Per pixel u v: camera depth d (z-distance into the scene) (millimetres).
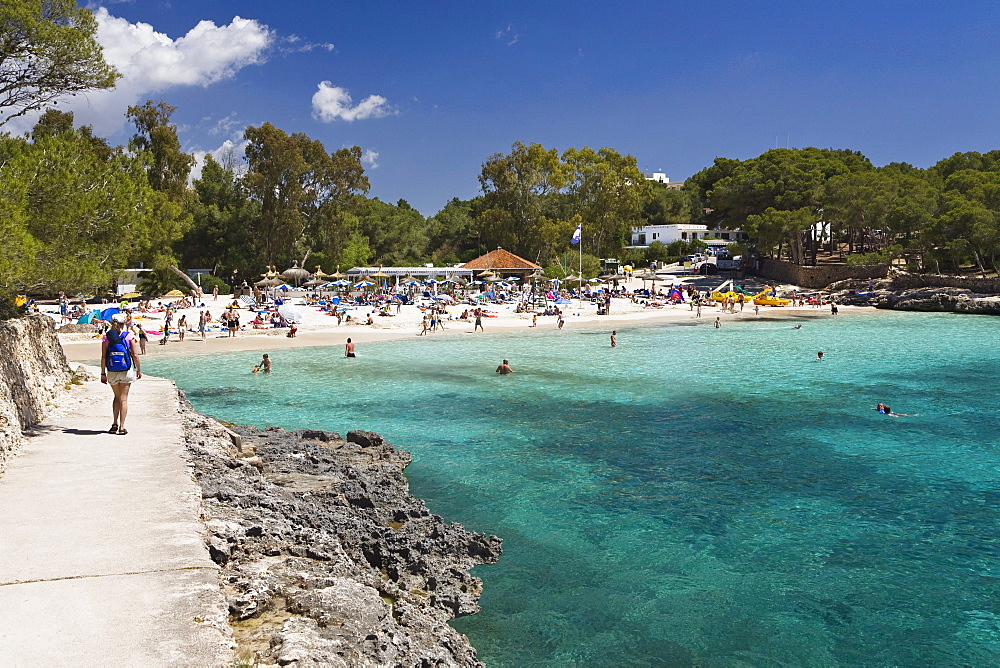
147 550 7707
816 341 47125
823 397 27266
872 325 57812
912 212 76750
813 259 93125
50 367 17469
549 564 12234
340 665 6137
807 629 10062
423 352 42438
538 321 61469
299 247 96375
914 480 16922
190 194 78625
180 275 73562
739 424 22828
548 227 98625
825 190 87375
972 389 28812
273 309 57375
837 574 11859
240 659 6051
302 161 87062
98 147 27062
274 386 30688
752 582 11555
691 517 14523
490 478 17156
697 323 60719
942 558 12477
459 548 12414
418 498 15695
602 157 112125
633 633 9922
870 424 22688
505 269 89812
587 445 20281
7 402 12320
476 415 24438
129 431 13672
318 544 10070
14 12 14047
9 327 14656
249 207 92438
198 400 27562
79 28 15922
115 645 5703
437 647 8125
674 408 25406
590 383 30828
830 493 16000
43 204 14609
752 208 97562
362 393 28828
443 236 123188
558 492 16141
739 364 36469
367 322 56656
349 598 7723
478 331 54688
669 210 142500
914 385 29781
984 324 57531
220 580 7426
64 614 6219
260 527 9523
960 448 19766
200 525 8625
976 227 68562
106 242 16156
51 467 10977
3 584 6797
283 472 15352
